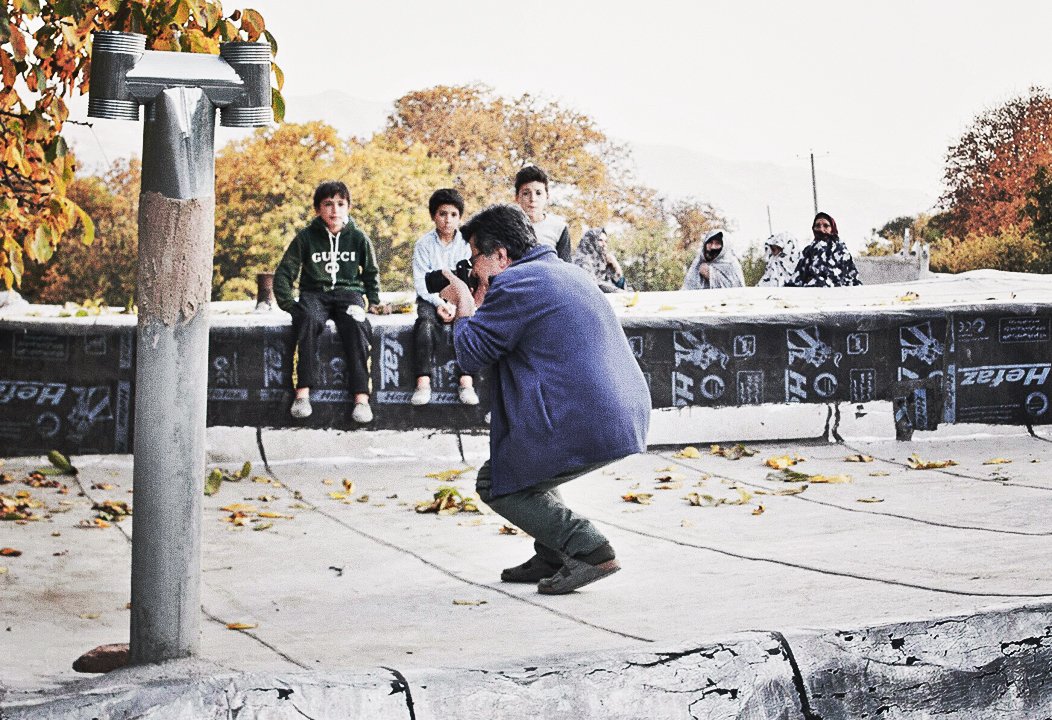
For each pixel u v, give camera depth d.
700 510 6.19
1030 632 3.51
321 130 35.81
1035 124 35.31
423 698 2.99
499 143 41.34
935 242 35.56
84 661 3.53
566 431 4.35
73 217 5.17
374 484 7.10
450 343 7.80
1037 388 8.33
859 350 8.19
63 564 5.07
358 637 3.90
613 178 42.78
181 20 4.18
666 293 10.02
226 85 3.30
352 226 7.79
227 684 2.92
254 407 7.61
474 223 4.70
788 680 3.26
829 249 10.91
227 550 5.39
